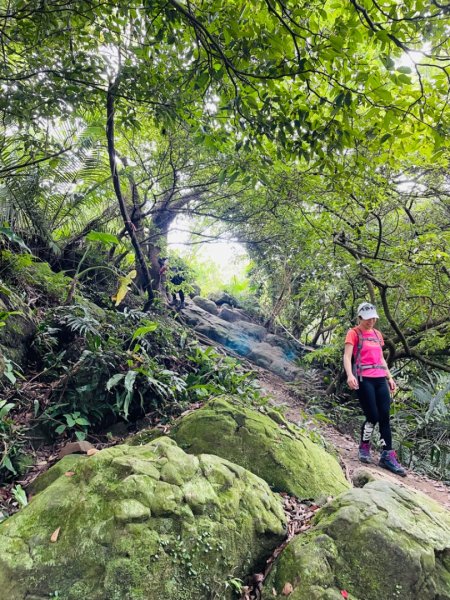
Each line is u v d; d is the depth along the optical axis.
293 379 8.38
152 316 6.46
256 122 2.60
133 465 2.01
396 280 5.61
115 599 1.56
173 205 7.98
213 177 6.49
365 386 4.16
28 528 1.75
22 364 3.86
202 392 4.38
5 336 3.68
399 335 6.25
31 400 3.48
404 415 6.30
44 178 5.10
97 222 6.64
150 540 1.73
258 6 2.41
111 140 4.27
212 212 7.55
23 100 3.08
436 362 6.84
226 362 5.70
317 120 2.55
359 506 2.12
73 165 5.25
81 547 1.66
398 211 6.49
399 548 1.90
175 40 2.67
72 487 1.97
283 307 11.20
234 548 1.99
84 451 3.07
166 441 2.45
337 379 7.56
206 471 2.22
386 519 2.03
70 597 1.54
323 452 3.61
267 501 2.35
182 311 10.02
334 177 3.16
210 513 2.01
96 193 5.80
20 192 4.87
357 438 5.92
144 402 4.17
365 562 1.88
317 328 11.56
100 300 6.33
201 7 2.45
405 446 5.54
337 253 6.44
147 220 7.68
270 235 7.58
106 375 3.96
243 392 4.30
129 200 7.18
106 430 3.87
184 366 5.37
